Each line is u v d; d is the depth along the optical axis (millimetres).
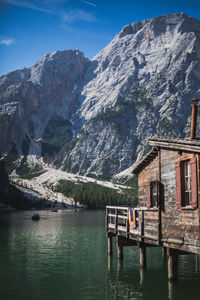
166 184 22938
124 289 22891
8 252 38562
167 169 22844
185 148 20203
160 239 23172
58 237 54469
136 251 39156
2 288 23266
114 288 23188
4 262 32500
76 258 34625
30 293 22078
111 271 28469
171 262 22453
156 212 24078
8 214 151875
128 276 26609
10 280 25531
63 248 41812
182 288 22688
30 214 151750
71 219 109312
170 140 21312
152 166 25734
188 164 20547
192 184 19234
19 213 164250
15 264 31531
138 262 32219
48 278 26172
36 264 31578
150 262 32219
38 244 45594
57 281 25188
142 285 23906
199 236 18594
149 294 21641
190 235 19562
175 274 22422
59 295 21547
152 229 24672
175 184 21656
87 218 115750
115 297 21047
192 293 21609
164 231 22812
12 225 81812
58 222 93750
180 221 20797
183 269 28609
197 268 29000
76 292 22250
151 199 25203
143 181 27641
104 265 30984
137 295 21422
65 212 176250
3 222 93688
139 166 27844
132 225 27984
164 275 26875
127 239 32312
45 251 39375
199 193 18641
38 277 26516
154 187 25109
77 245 44594
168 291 22172
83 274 27438
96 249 41000
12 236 55906
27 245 44531
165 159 23172
